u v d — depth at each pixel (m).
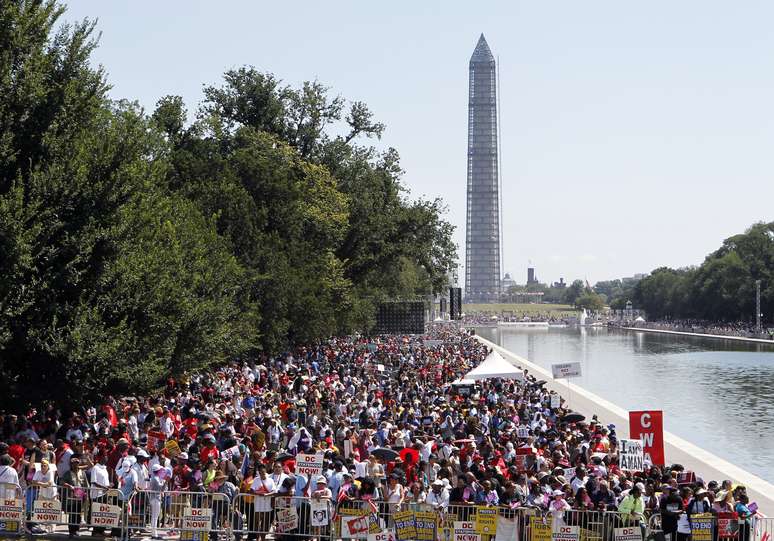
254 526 28.50
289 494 28.48
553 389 101.06
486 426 45.06
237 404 47.78
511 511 27.56
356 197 106.19
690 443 67.19
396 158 113.12
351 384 61.84
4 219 34.31
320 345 110.25
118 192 38.41
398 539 27.73
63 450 30.27
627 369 143.00
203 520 28.03
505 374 64.50
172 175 76.50
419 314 124.06
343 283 95.75
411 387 58.16
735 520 28.34
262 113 103.44
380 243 107.38
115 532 28.81
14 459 30.03
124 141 39.44
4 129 36.47
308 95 104.94
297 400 48.16
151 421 38.59
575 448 38.03
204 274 52.19
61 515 28.44
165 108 86.75
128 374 37.50
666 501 28.16
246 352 74.38
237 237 72.50
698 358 167.75
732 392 107.50
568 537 27.55
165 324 40.94
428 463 32.91
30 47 37.69
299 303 78.88
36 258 35.72
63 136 38.31
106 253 38.31
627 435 66.25
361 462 32.81
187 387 52.81
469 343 140.50
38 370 36.56
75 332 35.62
